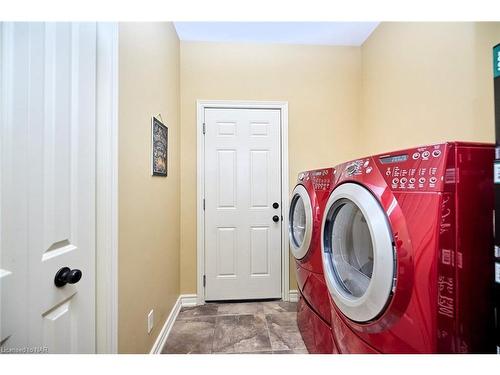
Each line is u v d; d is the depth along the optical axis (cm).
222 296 219
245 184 221
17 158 66
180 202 216
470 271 62
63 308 80
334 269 107
